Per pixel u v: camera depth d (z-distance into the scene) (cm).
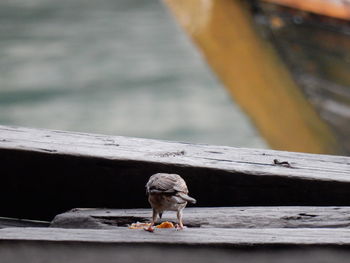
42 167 544
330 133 1734
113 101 4525
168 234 458
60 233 459
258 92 1669
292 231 471
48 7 7294
